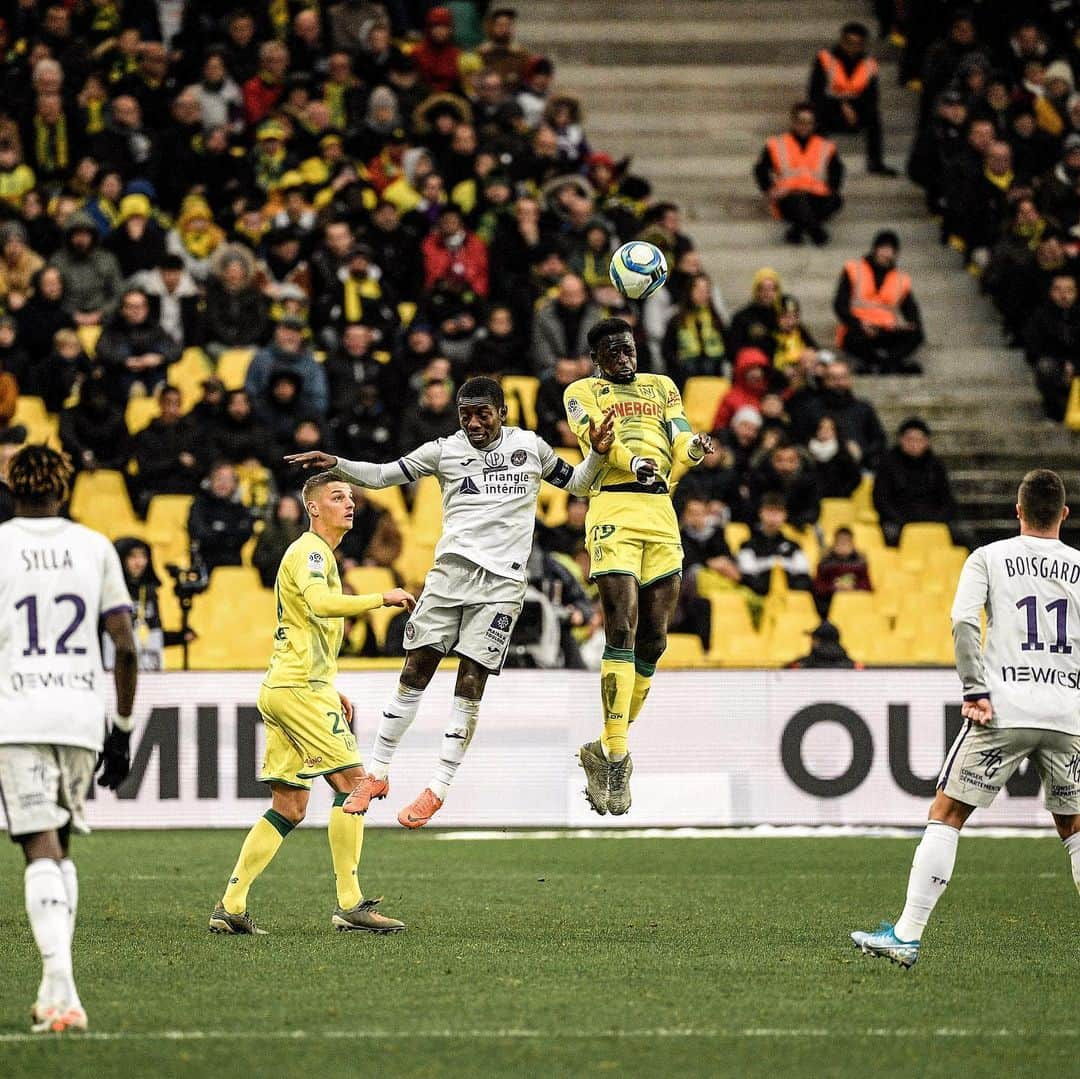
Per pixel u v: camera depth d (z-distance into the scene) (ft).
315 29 233.35
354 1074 62.80
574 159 231.71
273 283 209.97
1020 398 226.99
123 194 217.56
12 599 70.23
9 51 230.27
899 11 268.41
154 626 168.55
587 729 158.20
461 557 97.81
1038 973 83.76
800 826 157.07
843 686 158.30
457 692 98.94
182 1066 63.72
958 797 84.53
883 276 228.02
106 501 188.65
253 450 188.85
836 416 203.51
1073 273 228.02
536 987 78.95
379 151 224.12
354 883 96.84
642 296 103.96
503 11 245.04
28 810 69.51
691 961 86.48
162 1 254.68
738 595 182.29
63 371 194.49
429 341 197.88
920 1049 67.21
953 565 193.26
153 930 96.27
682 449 99.91
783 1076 63.10
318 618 94.63
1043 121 246.88
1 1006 73.82
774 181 243.81
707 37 267.39
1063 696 83.71
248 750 154.40
